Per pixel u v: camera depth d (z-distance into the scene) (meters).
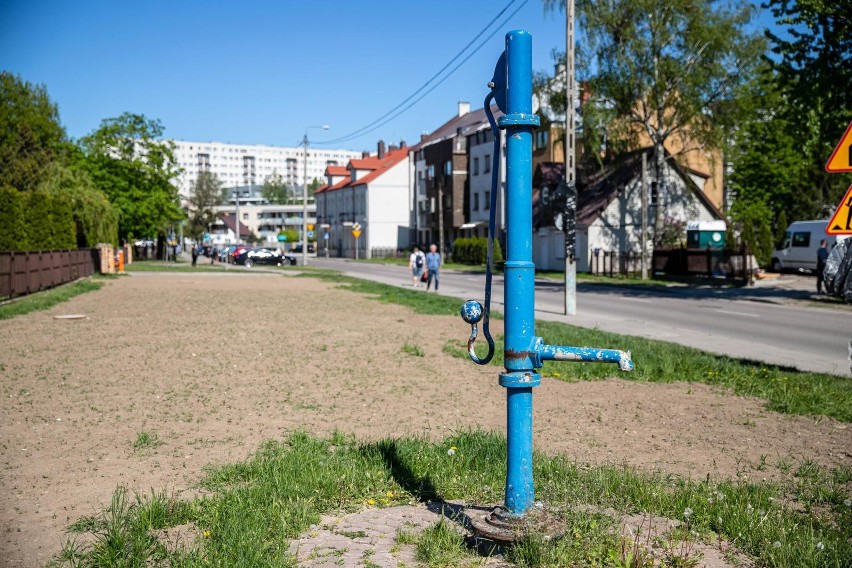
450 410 8.05
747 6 36.44
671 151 51.12
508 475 3.96
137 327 16.62
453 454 5.83
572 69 19.23
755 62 35.78
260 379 10.02
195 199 129.00
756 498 4.83
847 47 22.27
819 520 4.49
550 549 3.75
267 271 52.69
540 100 40.12
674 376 9.98
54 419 7.60
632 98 38.03
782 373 10.20
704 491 4.97
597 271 43.25
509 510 3.94
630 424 7.28
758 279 35.41
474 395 8.93
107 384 9.59
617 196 46.06
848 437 6.80
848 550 3.90
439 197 68.38
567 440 6.63
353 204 95.56
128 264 67.38
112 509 4.69
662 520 4.48
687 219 47.09
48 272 29.81
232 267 61.97
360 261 80.69
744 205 44.56
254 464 5.71
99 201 47.19
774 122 42.44
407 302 24.16
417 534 4.25
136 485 5.45
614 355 3.70
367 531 4.37
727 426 7.21
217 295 27.86
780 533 4.12
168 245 84.56
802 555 3.82
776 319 19.47
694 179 48.28
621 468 5.65
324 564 3.86
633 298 27.00
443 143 73.06
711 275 35.59
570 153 19.77
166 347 13.27
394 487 5.21
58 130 62.16
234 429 7.18
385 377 10.21
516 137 3.79
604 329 16.95
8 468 5.89
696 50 36.47
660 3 36.28
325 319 18.80
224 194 179.00
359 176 95.38
